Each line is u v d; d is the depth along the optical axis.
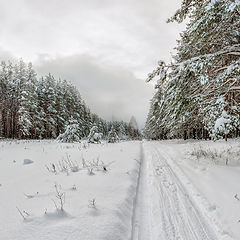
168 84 6.21
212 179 4.99
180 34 11.40
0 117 35.16
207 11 5.21
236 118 5.18
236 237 2.56
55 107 38.22
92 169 6.00
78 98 53.59
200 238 2.66
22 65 39.69
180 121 6.89
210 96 6.55
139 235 2.74
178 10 6.76
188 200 3.98
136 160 8.34
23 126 29.73
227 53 5.63
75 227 2.57
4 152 12.62
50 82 42.19
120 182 4.81
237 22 5.47
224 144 11.55
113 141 27.77
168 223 3.08
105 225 2.65
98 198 3.70
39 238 2.30
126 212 3.33
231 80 5.75
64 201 3.52
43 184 4.76
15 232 2.43
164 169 6.90
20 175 6.01
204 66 5.32
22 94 29.78
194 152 9.75
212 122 5.88
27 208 3.23
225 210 3.30
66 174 5.75
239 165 6.28
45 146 16.52
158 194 4.37
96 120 68.81
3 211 3.12
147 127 52.91
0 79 36.44
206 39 6.21
